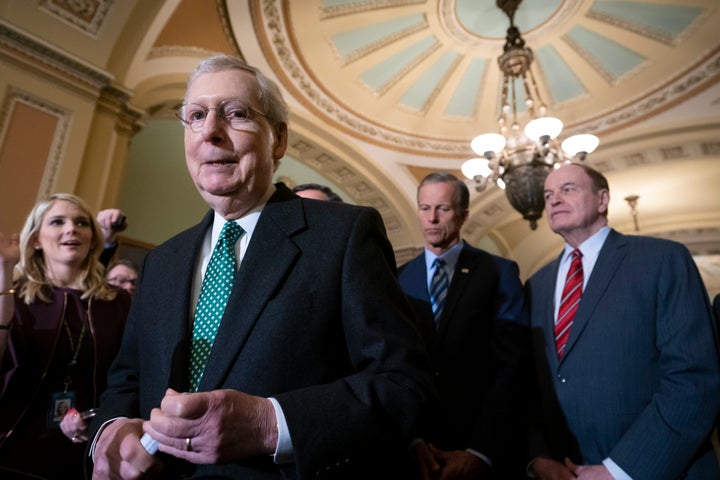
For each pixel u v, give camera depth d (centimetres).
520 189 404
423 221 188
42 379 145
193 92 98
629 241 161
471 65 601
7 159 280
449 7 517
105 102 345
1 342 133
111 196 340
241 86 97
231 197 96
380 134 671
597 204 174
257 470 75
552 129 385
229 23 448
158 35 390
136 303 110
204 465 79
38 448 137
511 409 150
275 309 82
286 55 516
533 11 524
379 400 73
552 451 156
